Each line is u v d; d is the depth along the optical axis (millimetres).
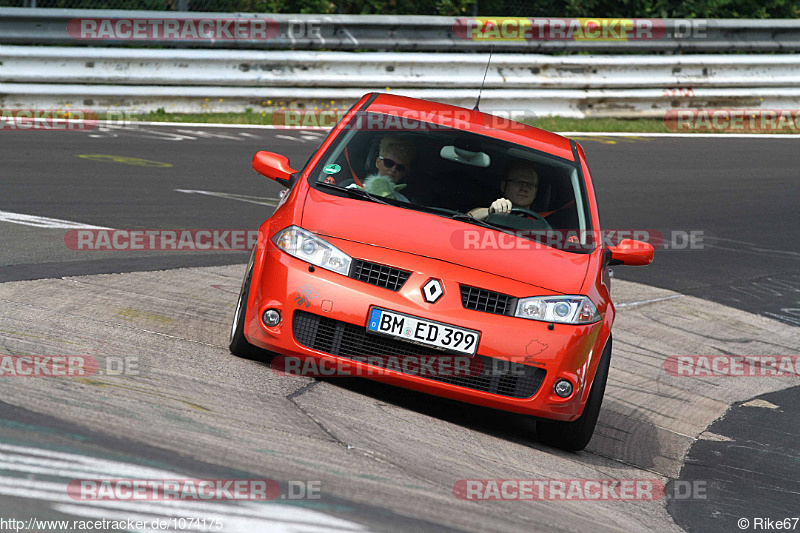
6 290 19406
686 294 32500
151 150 40875
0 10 45094
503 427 17406
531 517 12008
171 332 18250
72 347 15688
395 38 54250
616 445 18375
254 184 37438
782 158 55875
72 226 27375
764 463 18766
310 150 44406
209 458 11000
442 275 15805
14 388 12484
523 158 19422
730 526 14469
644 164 50375
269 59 50719
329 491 10688
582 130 56625
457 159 18938
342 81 52469
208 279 24406
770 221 42938
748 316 31047
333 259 15938
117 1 54125
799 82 63938
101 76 47125
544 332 15742
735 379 24953
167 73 48656
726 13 71062
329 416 14578
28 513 8523
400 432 14750
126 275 23031
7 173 33125
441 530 10133
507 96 56062
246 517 9219
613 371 24016
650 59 59781
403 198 17938
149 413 12539
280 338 15898
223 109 50156
